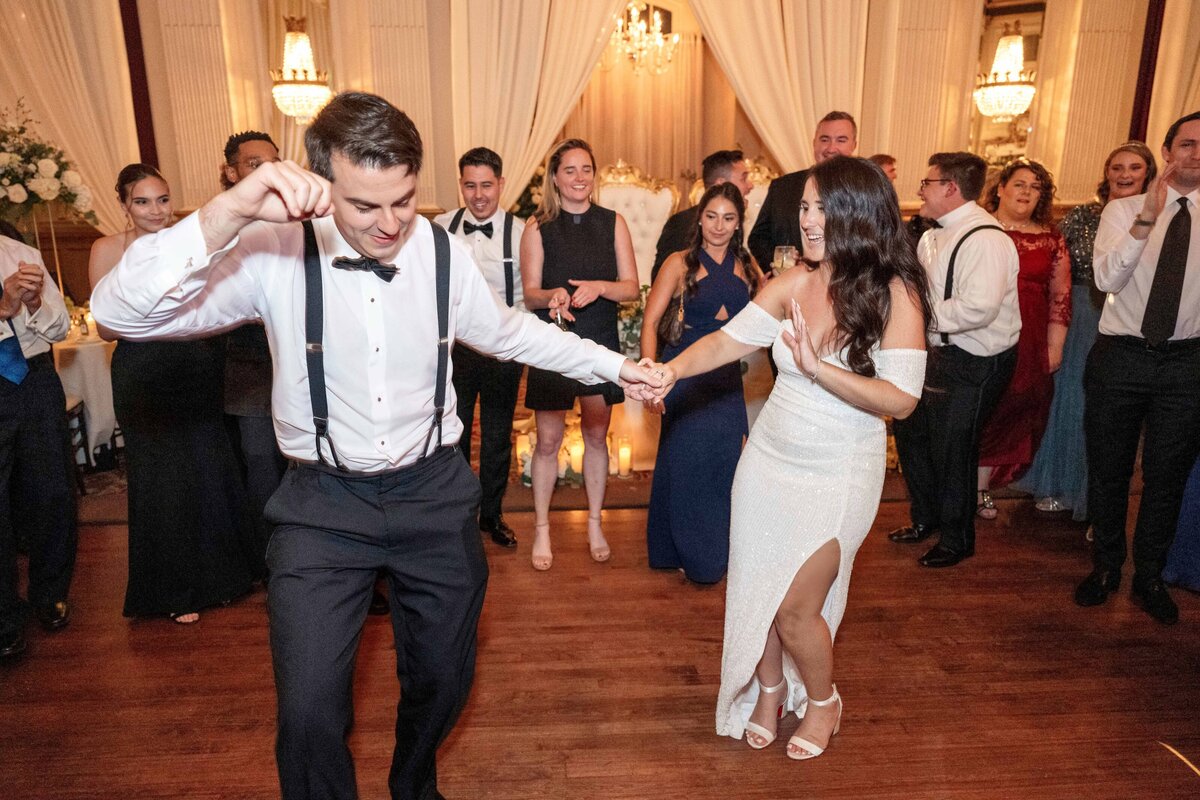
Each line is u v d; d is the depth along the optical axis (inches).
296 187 50.5
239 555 126.8
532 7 239.0
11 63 226.4
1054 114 262.7
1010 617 123.3
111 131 235.0
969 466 136.9
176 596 120.6
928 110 256.5
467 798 85.9
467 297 68.4
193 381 116.4
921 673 108.5
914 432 146.0
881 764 91.3
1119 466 123.1
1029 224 152.3
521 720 98.7
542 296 128.6
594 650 113.8
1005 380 135.0
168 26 228.8
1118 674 108.7
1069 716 99.8
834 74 251.8
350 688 64.1
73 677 107.8
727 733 95.0
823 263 81.9
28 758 92.2
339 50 235.8
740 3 247.1
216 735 96.0
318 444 64.4
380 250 58.8
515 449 188.2
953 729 97.2
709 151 407.5
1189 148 106.5
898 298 78.1
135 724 98.0
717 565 129.1
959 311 125.4
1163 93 255.9
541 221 132.0
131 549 118.8
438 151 245.8
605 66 396.8
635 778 89.1
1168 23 251.4
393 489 66.4
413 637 69.2
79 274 246.4
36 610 119.5
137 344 113.5
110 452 187.9
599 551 141.6
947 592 131.2
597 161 405.1
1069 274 152.9
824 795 86.7
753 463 87.1
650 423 187.3
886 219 77.6
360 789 87.1
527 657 112.0
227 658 112.1
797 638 86.8
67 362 177.6
